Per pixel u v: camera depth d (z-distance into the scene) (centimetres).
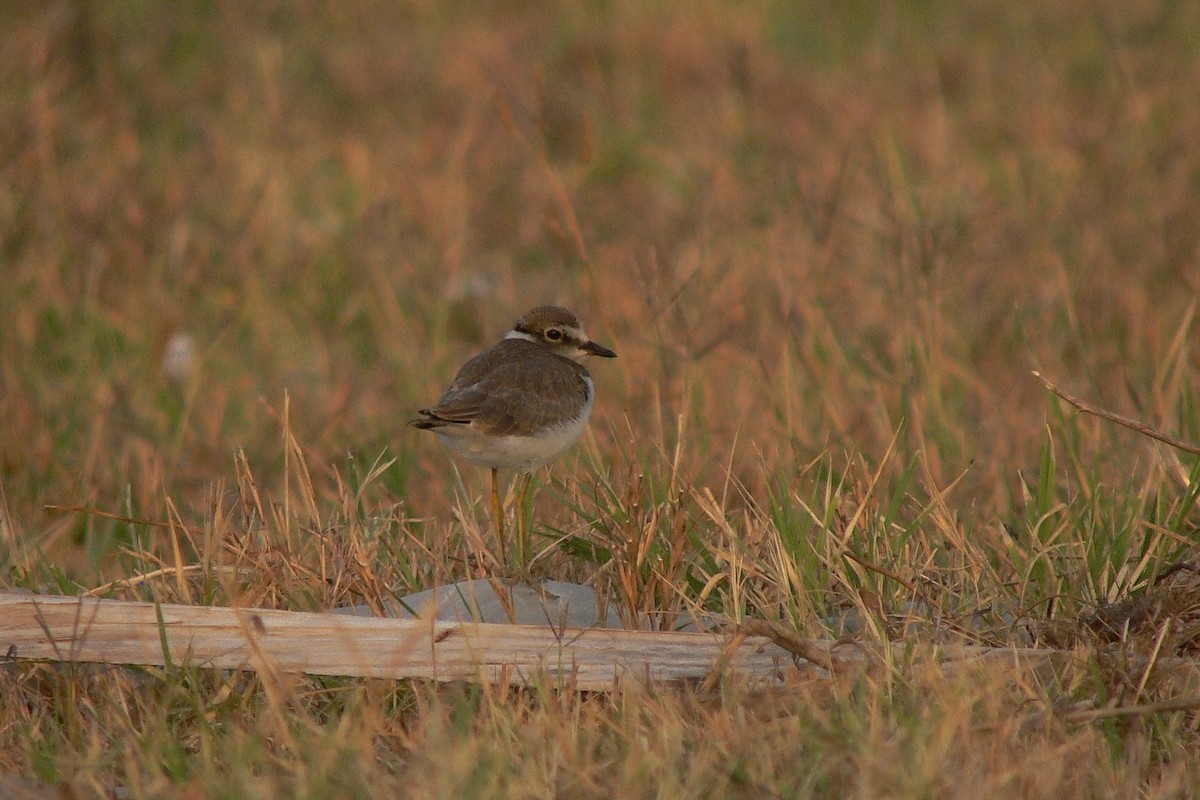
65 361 1420
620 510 923
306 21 2556
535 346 1055
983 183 1783
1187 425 1076
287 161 1931
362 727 715
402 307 1584
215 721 747
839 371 1306
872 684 695
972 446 1159
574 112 2172
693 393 1261
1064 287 1350
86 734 737
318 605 857
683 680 773
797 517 923
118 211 1658
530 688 767
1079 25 2539
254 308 1561
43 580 980
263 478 1232
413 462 1202
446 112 2162
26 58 2034
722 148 2058
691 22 2575
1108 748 691
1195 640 802
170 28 2383
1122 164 1775
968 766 633
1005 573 912
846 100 2219
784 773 651
